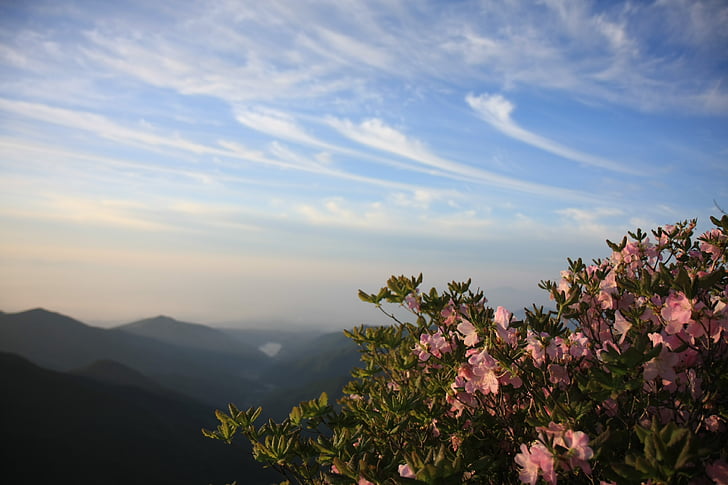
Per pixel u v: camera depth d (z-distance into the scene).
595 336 2.48
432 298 2.75
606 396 1.69
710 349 1.76
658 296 2.19
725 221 2.62
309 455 2.27
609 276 2.62
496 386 2.14
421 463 1.57
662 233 3.08
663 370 1.68
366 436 2.40
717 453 1.66
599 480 1.69
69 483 75.88
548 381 2.13
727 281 2.41
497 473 2.11
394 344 3.07
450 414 2.53
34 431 87.19
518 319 2.34
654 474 1.36
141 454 87.75
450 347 2.62
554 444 1.65
